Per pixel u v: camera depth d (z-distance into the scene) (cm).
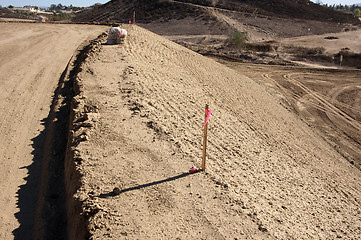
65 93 1195
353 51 5028
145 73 1409
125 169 660
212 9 8338
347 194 1008
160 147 767
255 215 571
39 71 1484
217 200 593
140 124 871
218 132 1051
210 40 6047
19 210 609
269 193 734
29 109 1060
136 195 579
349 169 1339
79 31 2736
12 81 1320
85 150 712
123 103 1002
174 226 514
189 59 2097
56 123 949
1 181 685
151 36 2466
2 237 540
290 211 682
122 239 473
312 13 9281
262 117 1547
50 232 554
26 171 730
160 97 1164
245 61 3897
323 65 4131
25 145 839
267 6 9512
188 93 1374
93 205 533
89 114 867
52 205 617
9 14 8162
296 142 1413
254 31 7281
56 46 2045
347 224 753
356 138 1856
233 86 1888
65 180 684
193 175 666
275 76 3106
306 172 1062
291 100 2419
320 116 2170
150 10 8569
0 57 1698
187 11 8144
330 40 6162
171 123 945
